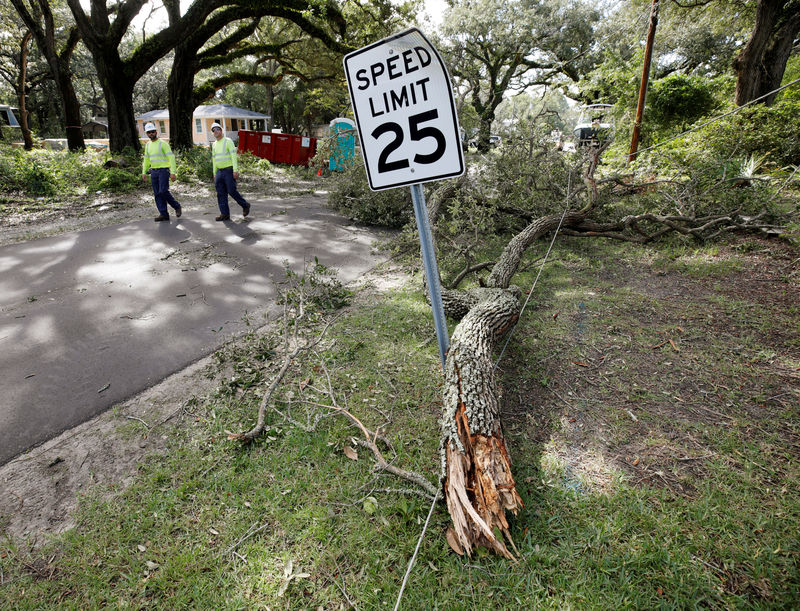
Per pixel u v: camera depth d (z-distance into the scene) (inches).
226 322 171.8
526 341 148.9
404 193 320.2
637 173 375.6
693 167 329.1
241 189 526.6
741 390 118.9
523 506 82.7
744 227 248.7
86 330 164.7
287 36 1032.8
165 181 337.4
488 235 264.7
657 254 234.4
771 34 511.2
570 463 96.5
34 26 724.7
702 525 80.4
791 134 386.6
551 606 68.4
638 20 834.8
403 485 92.5
